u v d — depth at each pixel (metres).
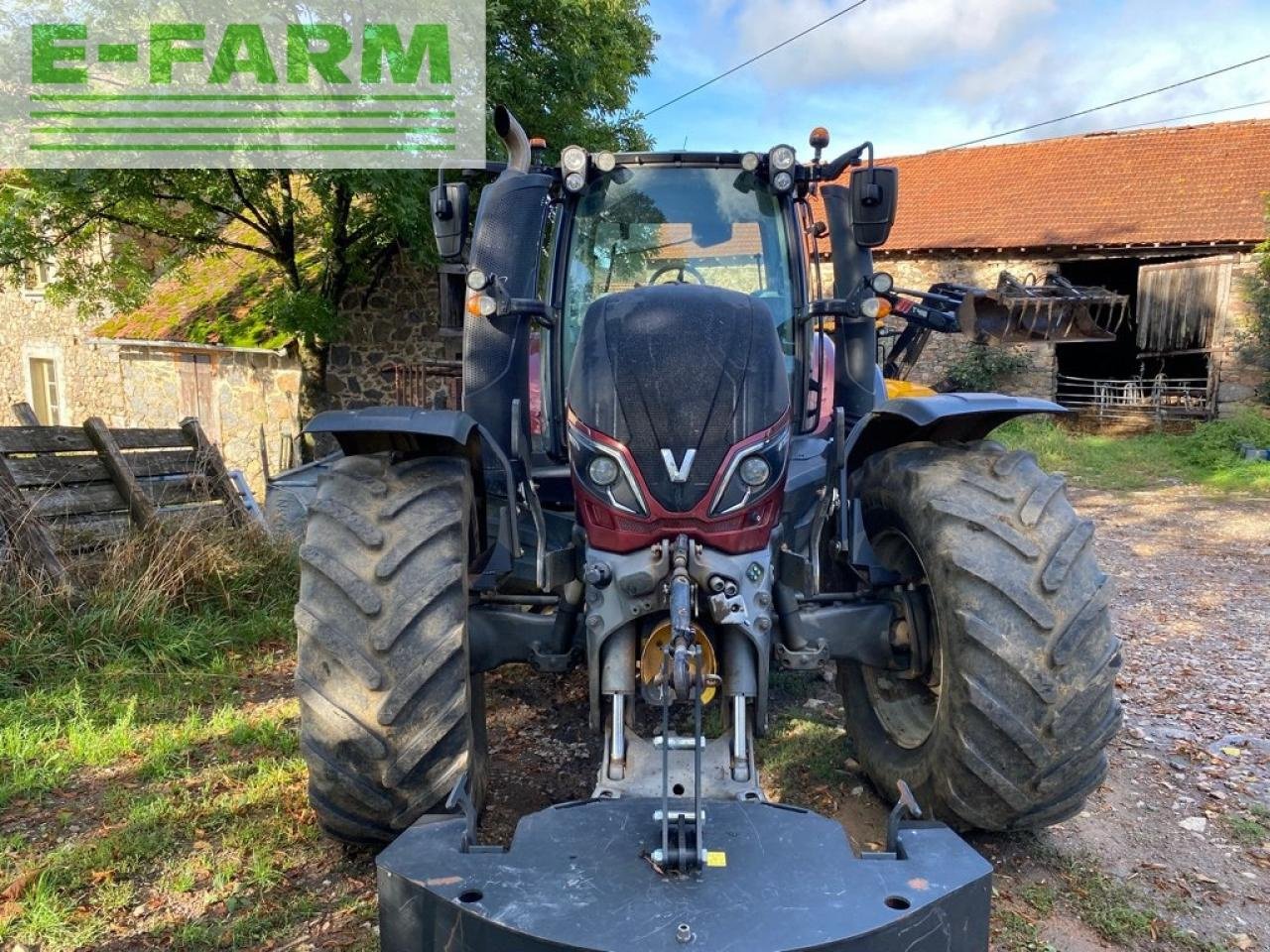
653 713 3.53
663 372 2.55
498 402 3.46
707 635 2.62
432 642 2.49
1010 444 14.06
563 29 11.79
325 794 2.55
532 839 2.05
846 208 3.99
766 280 3.66
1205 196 17.48
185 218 12.45
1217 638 5.45
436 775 2.52
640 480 2.52
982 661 2.59
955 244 18.03
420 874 1.93
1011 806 2.65
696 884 1.89
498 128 3.37
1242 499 10.48
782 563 2.84
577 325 3.58
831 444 3.17
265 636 5.14
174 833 3.11
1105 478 11.94
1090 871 2.94
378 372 14.01
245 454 14.68
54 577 4.95
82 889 2.82
